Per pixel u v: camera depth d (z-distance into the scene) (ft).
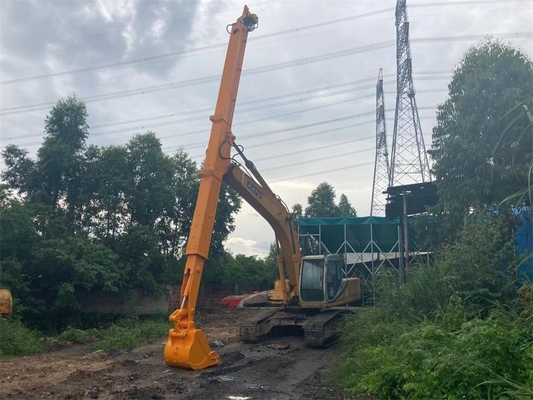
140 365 39.22
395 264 89.51
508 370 21.09
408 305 36.29
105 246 80.64
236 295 120.16
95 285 77.41
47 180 84.33
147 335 61.87
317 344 46.09
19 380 34.19
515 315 27.63
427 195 60.54
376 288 41.98
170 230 103.40
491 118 46.80
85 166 87.35
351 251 97.45
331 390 29.35
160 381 32.65
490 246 35.45
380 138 127.13
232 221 109.09
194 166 105.91
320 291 51.37
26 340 52.75
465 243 37.01
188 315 36.83
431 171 52.34
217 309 103.35
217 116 41.11
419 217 56.85
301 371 35.86
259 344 49.80
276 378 33.37
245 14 44.24
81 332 60.29
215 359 37.35
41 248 70.23
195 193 103.04
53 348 54.95
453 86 51.93
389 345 31.37
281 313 53.42
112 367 38.40
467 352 22.20
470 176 48.06
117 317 79.46
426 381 22.40
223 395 28.58
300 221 85.51
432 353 24.08
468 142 47.70
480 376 20.99
